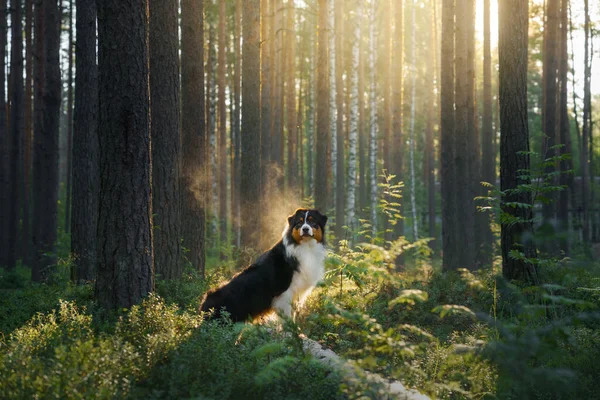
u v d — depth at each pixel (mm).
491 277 11375
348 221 26703
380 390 5520
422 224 47844
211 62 34688
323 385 5742
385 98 30578
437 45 42438
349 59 43156
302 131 43938
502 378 5746
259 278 8625
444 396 6035
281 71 37094
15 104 25766
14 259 26000
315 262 8852
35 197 19016
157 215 12305
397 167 25375
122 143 8289
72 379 4699
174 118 12594
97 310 8156
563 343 7238
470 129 22750
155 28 12523
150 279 8461
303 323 8359
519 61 11008
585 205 30828
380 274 6770
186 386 5363
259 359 6129
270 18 32094
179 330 6703
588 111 31984
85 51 15156
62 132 68688
